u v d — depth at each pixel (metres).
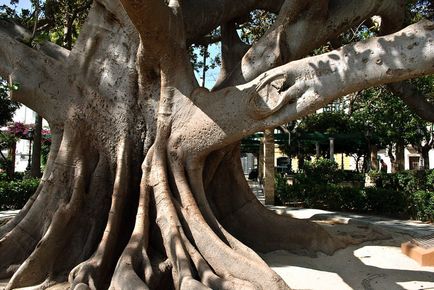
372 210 13.66
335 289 5.43
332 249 7.07
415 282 5.75
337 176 20.39
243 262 4.90
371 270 6.26
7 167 22.41
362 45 5.08
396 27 7.51
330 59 5.21
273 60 6.48
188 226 5.52
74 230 5.92
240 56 7.82
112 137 6.38
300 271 6.10
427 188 15.00
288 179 20.31
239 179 7.27
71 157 6.26
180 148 6.09
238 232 7.11
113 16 6.62
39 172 17.86
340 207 14.24
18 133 24.67
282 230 7.18
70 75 6.54
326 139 23.86
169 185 6.07
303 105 5.28
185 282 4.45
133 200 6.28
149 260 5.15
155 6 5.09
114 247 5.59
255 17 12.83
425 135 23.89
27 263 5.38
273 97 5.42
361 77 4.99
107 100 6.44
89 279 4.77
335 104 26.25
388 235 8.41
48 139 28.08
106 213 6.20
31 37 6.72
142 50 6.01
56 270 5.59
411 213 12.42
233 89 5.78
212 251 5.18
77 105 6.41
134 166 6.38
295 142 24.81
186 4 7.37
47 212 6.13
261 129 5.59
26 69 6.50
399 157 24.25
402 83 8.01
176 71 6.19
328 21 6.93
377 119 21.70
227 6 7.74
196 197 6.04
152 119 6.48
